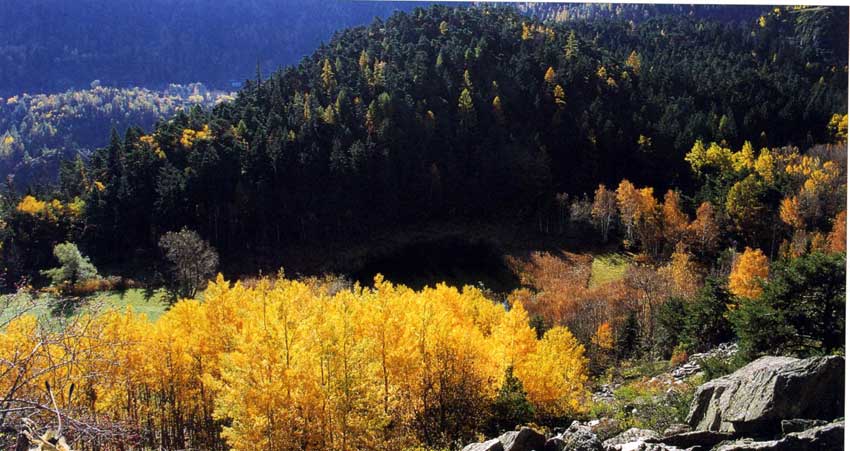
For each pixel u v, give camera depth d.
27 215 53.19
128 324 23.62
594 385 30.72
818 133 66.25
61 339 10.80
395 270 66.06
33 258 50.38
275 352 18.83
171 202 61.84
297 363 17.97
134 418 21.84
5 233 51.03
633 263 61.84
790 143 62.91
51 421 9.16
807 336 18.86
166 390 25.05
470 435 21.19
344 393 18.22
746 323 19.73
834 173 52.84
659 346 37.34
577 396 26.23
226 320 25.94
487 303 38.31
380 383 21.38
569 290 52.84
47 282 48.28
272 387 17.47
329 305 24.92
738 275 38.19
